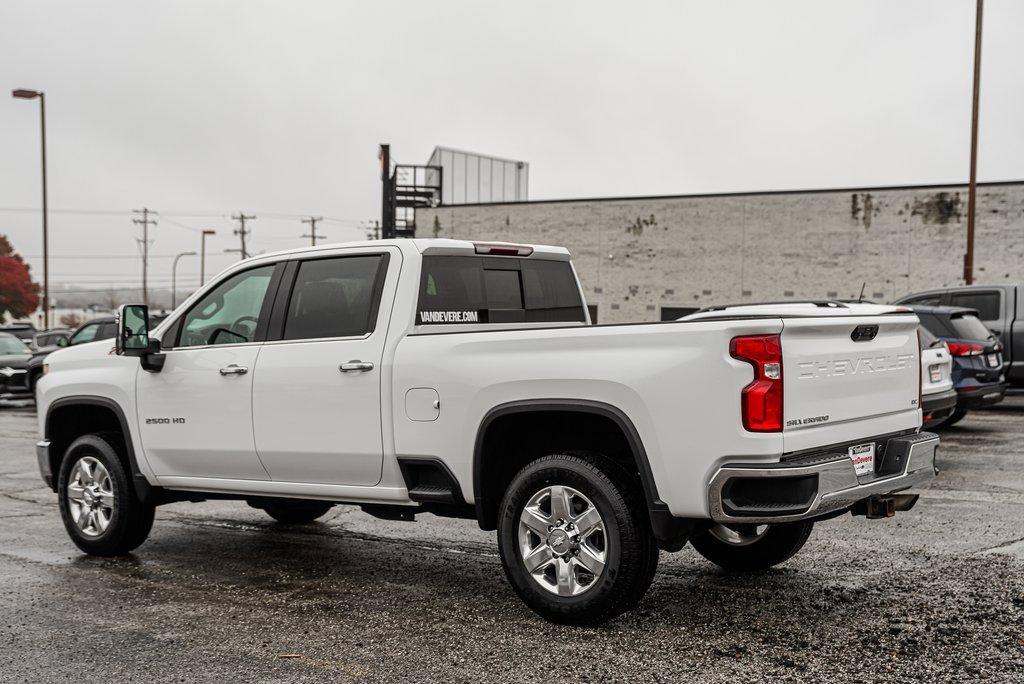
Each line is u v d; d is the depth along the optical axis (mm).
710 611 5020
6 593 5656
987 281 31812
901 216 32938
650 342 4496
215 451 6094
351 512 8281
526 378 4816
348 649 4531
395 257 5559
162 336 6453
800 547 5707
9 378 20297
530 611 5125
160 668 4293
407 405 5273
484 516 5129
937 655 4289
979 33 22734
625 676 4098
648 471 4488
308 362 5660
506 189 47469
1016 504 7910
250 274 6152
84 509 6738
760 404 4195
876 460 4902
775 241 34781
